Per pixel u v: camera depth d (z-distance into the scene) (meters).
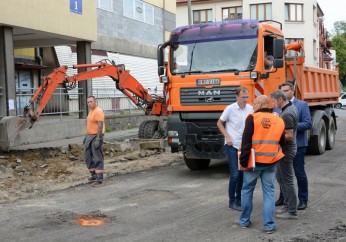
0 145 11.64
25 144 14.68
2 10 13.80
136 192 8.70
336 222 6.51
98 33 23.62
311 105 12.84
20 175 10.30
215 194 8.42
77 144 13.96
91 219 6.88
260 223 6.55
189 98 9.95
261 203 7.71
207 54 9.98
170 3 32.78
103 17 24.12
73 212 7.28
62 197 8.35
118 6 25.61
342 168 10.88
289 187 6.64
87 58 18.52
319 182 9.25
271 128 5.93
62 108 17.16
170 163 12.13
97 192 8.74
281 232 6.10
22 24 14.65
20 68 20.27
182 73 10.10
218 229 6.30
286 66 11.30
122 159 12.59
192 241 5.81
